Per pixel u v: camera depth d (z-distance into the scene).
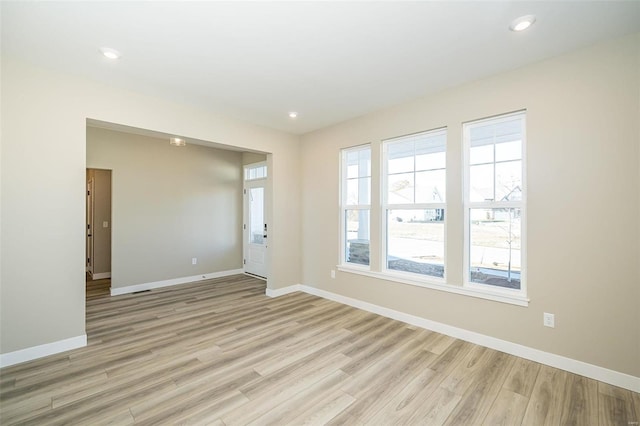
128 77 2.81
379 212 3.76
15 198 2.50
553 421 1.83
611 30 2.08
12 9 1.83
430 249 3.38
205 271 5.70
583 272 2.33
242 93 3.19
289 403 1.99
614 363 2.20
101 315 3.67
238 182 6.22
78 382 2.21
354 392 2.12
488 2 1.79
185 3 1.79
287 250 4.73
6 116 2.45
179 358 2.59
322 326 3.34
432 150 3.35
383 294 3.70
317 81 2.90
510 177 2.78
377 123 3.76
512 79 2.67
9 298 2.47
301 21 1.97
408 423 1.82
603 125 2.24
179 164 5.36
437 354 2.68
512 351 2.67
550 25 2.03
